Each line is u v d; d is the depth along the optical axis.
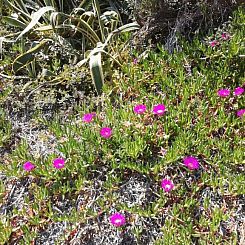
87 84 1.95
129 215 1.50
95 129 1.67
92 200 1.55
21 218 1.54
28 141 1.77
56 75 1.99
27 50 2.12
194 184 1.53
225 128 1.66
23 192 1.62
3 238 1.49
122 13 2.30
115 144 1.60
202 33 1.94
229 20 1.95
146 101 1.74
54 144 1.72
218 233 1.45
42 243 1.50
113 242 1.48
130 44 2.03
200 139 1.60
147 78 1.84
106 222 1.50
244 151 1.58
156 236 1.47
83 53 2.10
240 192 1.48
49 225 1.52
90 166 1.59
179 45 1.92
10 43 2.16
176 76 1.80
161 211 1.49
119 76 1.90
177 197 1.51
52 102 1.88
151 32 2.03
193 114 1.69
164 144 1.62
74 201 1.56
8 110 1.90
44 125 1.82
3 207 1.60
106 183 1.53
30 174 1.61
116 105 1.83
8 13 2.27
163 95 1.80
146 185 1.55
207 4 1.96
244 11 1.90
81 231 1.50
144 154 1.59
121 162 1.56
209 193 1.53
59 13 2.01
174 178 1.55
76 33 2.22
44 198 1.55
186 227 1.45
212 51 1.83
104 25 2.20
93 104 1.86
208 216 1.49
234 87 1.75
